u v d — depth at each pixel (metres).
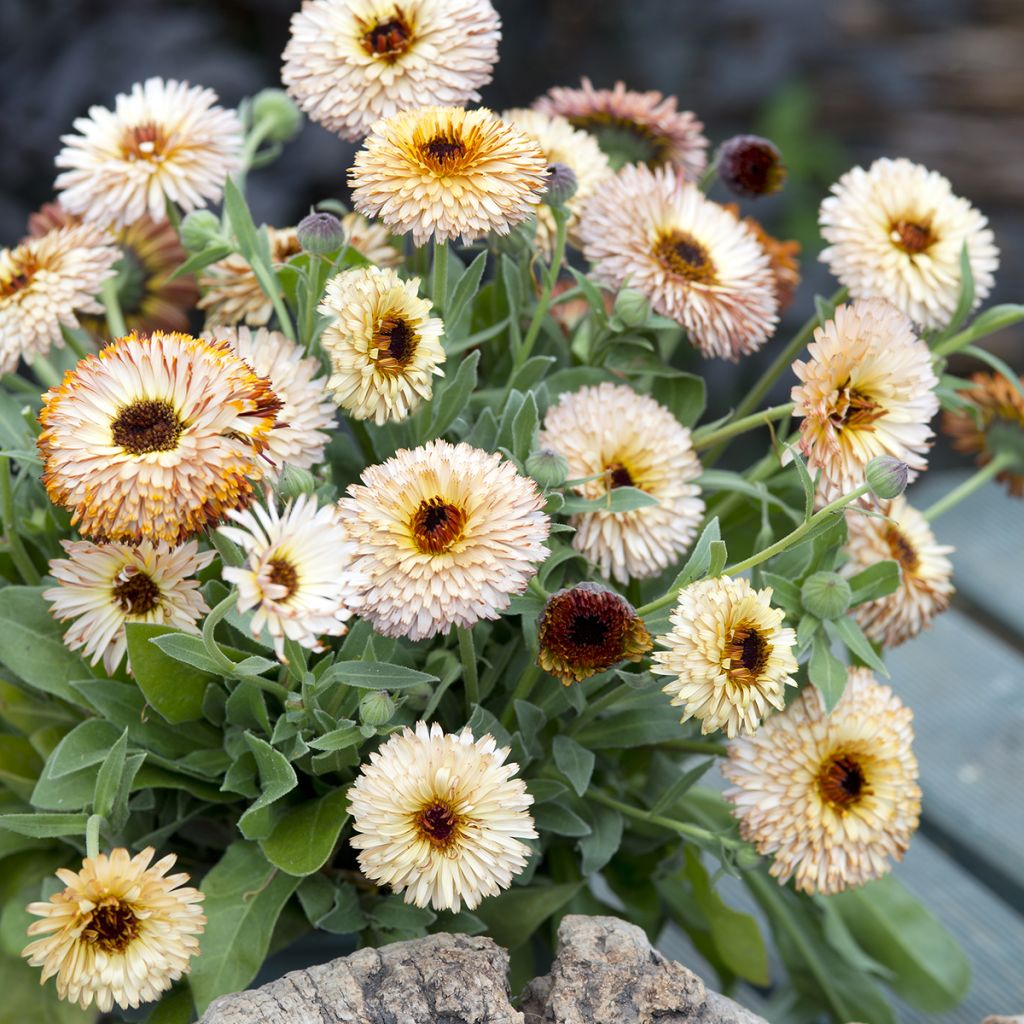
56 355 0.89
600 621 0.75
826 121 2.08
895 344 0.79
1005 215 2.12
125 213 0.85
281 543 0.72
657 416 0.82
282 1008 0.75
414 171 0.77
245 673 0.76
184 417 0.73
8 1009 0.81
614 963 0.76
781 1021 0.91
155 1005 0.79
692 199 0.85
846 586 0.79
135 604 0.78
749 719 0.76
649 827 0.85
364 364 0.76
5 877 0.83
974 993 0.92
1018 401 0.89
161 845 0.82
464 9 0.82
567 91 0.91
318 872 0.81
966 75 2.19
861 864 0.80
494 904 0.82
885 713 0.82
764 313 0.84
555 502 0.78
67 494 0.73
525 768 0.82
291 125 0.93
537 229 0.86
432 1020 0.75
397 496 0.75
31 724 0.84
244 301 0.86
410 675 0.76
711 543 0.77
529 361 0.83
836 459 0.78
